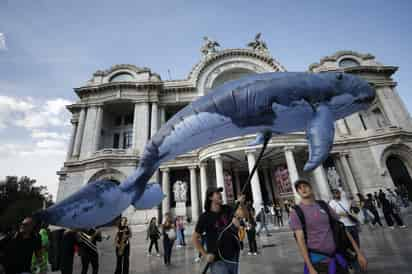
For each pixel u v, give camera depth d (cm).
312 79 483
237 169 3194
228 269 372
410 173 3034
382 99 3544
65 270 615
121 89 3362
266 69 3731
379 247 930
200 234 399
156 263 1072
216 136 468
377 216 1580
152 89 3428
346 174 3155
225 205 427
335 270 319
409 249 839
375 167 3120
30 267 518
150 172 493
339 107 500
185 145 473
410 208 2533
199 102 464
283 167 2812
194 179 2984
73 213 385
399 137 3089
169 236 1055
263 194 3228
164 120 3456
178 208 2681
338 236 341
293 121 474
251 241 1070
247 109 441
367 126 3503
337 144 3281
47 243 916
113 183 451
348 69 3678
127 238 820
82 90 3353
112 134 3603
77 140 3128
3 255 504
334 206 722
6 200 4909
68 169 2908
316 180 2480
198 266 946
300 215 358
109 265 1096
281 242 1336
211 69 3728
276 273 714
